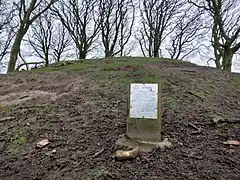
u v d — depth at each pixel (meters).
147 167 2.87
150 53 22.17
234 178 2.67
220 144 3.35
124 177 2.72
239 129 3.81
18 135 3.91
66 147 3.41
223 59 12.89
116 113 4.32
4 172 3.04
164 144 3.26
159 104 3.37
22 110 4.96
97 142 3.44
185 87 5.61
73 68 8.52
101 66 8.22
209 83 6.09
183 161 2.96
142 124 3.38
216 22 13.62
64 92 5.88
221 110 4.53
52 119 4.36
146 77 6.24
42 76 7.77
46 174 2.92
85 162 3.03
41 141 3.62
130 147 3.20
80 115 4.40
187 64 9.59
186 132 3.64
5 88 6.84
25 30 12.45
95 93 5.48
